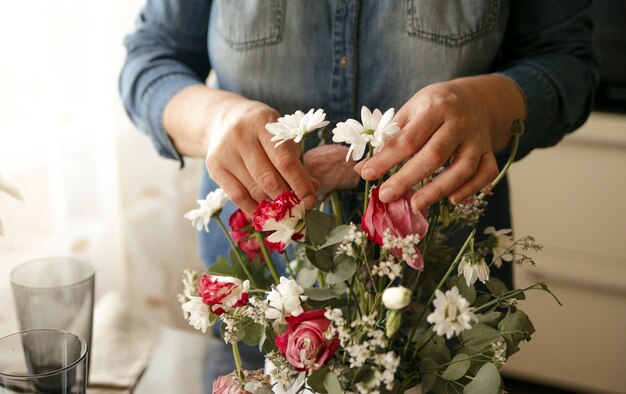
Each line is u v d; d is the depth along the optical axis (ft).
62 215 4.23
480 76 2.64
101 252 4.66
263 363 3.20
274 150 2.33
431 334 2.14
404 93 2.89
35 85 3.92
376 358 1.96
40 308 2.72
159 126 2.92
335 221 2.29
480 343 2.12
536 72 2.83
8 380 2.21
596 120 5.60
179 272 5.41
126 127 4.72
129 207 4.91
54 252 4.18
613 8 5.39
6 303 3.67
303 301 2.14
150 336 3.44
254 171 2.36
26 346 2.43
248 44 2.90
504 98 2.62
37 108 3.96
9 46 3.77
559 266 5.96
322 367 2.05
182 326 5.53
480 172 2.25
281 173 2.32
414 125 2.20
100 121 4.43
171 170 5.07
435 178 2.19
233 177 2.43
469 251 2.28
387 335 1.98
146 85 2.98
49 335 2.43
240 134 2.39
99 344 3.34
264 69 2.92
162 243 5.18
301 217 2.14
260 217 2.12
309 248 2.14
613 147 5.63
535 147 3.05
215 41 3.02
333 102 2.93
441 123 2.23
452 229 2.79
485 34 2.83
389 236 1.99
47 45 3.97
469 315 1.94
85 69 4.24
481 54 2.86
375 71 2.88
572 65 2.92
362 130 2.10
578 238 5.91
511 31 3.07
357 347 1.95
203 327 2.17
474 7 2.79
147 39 3.18
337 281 2.10
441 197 2.16
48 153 4.07
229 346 3.37
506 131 2.65
